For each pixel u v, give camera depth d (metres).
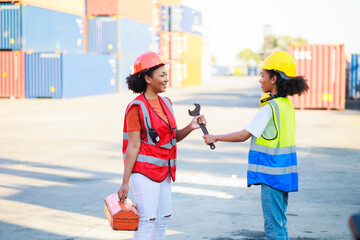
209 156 10.50
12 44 30.08
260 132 3.77
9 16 29.84
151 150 3.73
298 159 10.05
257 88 48.19
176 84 49.16
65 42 33.75
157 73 3.72
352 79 30.98
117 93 37.38
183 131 4.02
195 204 6.59
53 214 6.13
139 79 3.76
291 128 3.91
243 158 10.25
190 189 7.43
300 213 6.16
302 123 17.09
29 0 29.98
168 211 3.93
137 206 3.77
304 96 23.27
